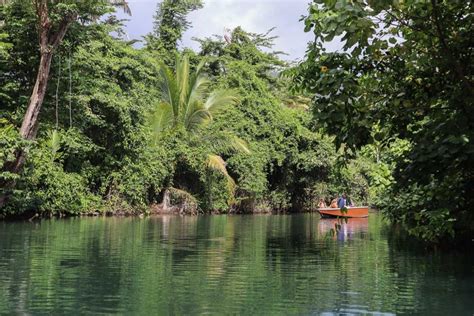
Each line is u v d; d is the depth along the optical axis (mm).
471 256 9000
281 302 5477
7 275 6766
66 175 18172
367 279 6762
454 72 5004
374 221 18828
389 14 4605
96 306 5215
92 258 8281
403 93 5152
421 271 7359
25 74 15219
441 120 4992
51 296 5613
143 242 10609
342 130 4945
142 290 5961
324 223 17438
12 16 14328
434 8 4512
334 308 5246
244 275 6965
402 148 9562
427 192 5711
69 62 14930
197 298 5598
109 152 20000
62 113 16328
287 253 9188
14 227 13883
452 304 5438
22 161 13562
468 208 5410
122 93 20078
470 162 4891
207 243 10570
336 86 4602
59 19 12688
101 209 19516
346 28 4238
